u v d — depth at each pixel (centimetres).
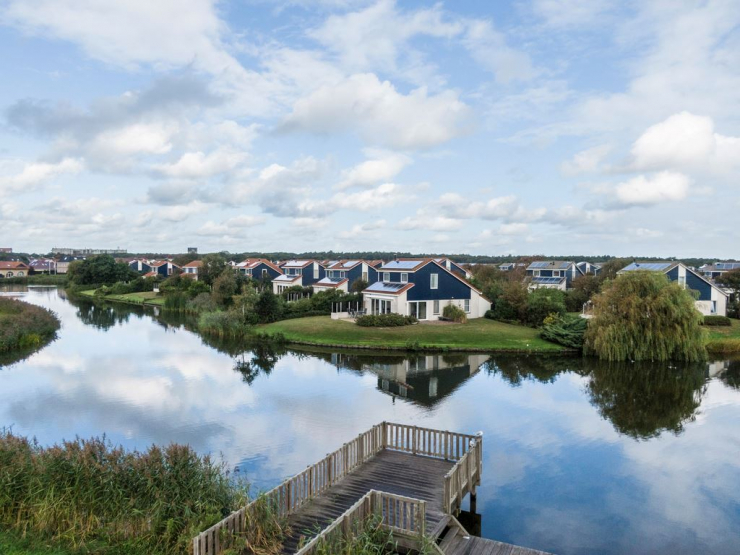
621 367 3700
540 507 1599
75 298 9375
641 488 1734
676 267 5781
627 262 8625
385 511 1270
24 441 1536
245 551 1112
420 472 1546
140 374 3278
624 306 3978
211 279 8681
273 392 2862
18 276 15312
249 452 1958
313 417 2405
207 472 1383
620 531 1463
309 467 1355
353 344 4356
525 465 1911
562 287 8925
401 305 5291
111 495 1270
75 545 1170
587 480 1791
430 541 1112
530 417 2477
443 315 5438
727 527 1488
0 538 1201
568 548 1376
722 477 1825
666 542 1409
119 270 11388
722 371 3591
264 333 4722
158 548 1155
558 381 3247
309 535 1186
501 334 4688
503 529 1470
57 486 1295
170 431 2188
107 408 2511
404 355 4091
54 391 2822
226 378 3203
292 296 7406
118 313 6900
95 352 4022
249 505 1167
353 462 1576
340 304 5994
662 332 3894
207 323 5100
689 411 2617
